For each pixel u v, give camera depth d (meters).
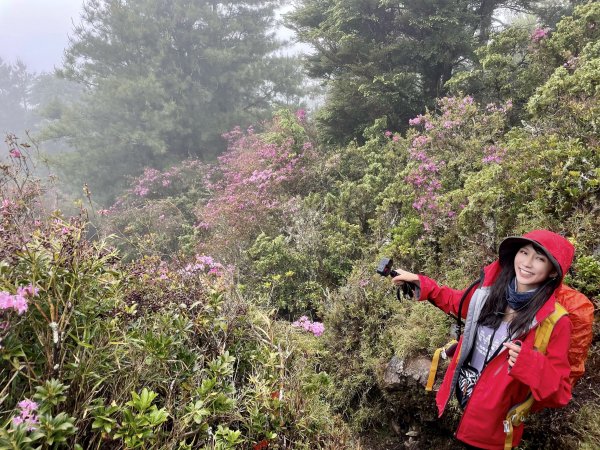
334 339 3.73
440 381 2.89
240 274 5.23
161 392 1.98
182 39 16.09
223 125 15.58
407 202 4.97
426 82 8.52
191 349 2.12
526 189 3.48
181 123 15.29
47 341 1.56
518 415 1.74
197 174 13.00
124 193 13.80
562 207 3.13
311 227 5.63
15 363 1.46
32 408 1.35
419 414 3.11
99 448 1.63
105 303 1.91
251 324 2.51
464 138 5.53
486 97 6.75
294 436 2.13
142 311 2.15
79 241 1.87
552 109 4.41
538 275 1.69
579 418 2.29
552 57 5.80
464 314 2.08
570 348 1.68
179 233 9.89
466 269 3.50
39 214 2.12
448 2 7.81
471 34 7.96
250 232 6.49
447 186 4.94
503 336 1.79
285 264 5.25
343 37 8.09
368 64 7.95
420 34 8.40
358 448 2.47
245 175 8.80
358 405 3.51
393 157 6.38
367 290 3.81
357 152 7.50
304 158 7.77
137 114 15.15
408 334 3.23
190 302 2.32
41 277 1.66
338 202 6.13
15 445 1.27
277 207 6.54
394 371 3.16
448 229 3.99
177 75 15.66
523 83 6.14
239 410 2.05
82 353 1.70
